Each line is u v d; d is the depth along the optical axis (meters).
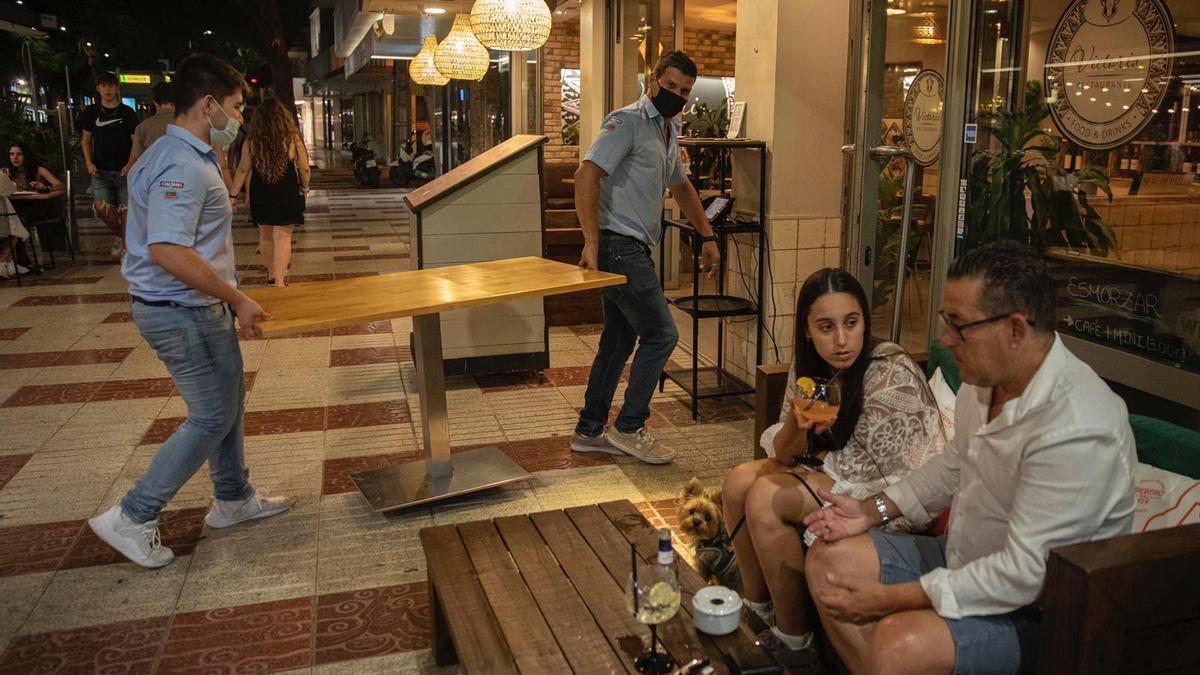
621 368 4.47
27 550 3.51
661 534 2.00
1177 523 1.98
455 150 17.91
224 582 3.28
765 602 2.72
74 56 22.55
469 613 2.28
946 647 1.86
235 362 3.36
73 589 3.23
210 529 3.70
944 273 3.94
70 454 4.50
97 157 9.98
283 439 4.74
